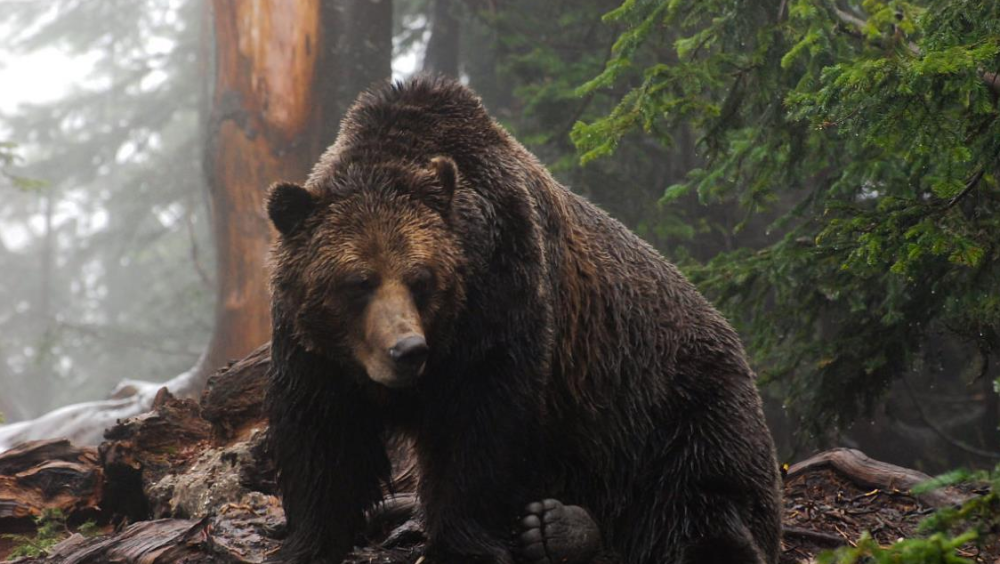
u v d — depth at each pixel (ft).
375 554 27.04
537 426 24.72
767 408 75.61
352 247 22.11
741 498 25.58
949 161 32.76
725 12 41.57
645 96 40.83
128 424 37.19
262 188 72.13
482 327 23.35
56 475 36.99
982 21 31.96
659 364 26.96
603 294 26.68
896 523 33.22
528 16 83.97
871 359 43.83
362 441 24.72
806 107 34.83
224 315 72.69
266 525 28.76
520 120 85.51
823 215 43.75
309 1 71.82
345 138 24.84
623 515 26.94
